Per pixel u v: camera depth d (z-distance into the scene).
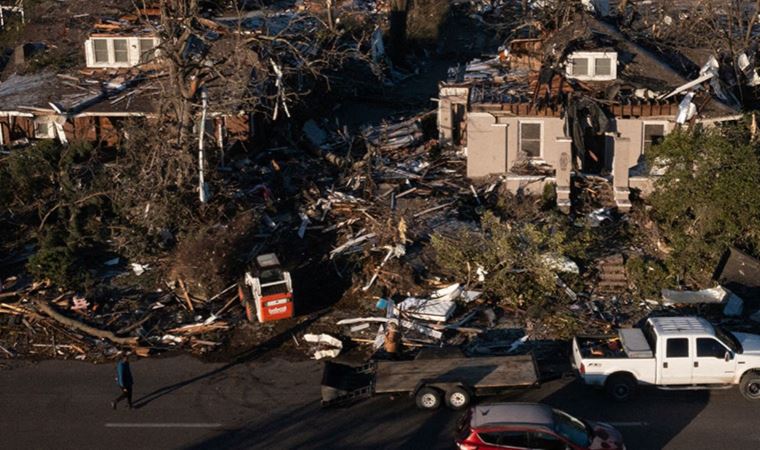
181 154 50.47
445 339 40.78
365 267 46.09
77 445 34.25
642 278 43.81
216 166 55.72
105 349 41.41
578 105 51.94
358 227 50.06
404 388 35.25
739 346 35.69
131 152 52.03
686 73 57.75
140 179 50.66
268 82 61.78
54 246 47.97
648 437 33.50
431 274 45.16
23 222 51.50
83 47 68.50
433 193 53.38
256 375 39.06
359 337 41.41
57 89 62.19
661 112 51.75
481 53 92.62
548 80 54.44
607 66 54.78
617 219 49.84
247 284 44.16
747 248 45.66
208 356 40.69
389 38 87.94
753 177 44.72
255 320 42.97
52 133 60.50
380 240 47.88
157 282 46.19
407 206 51.66
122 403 37.12
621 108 51.91
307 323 42.75
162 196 50.50
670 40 62.34
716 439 33.25
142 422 35.78
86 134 60.09
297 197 53.94
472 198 52.41
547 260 43.97
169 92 52.25
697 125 49.84
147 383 38.62
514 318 42.00
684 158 46.12
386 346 39.38
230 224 48.69
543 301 42.56
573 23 60.19
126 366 35.94
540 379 35.56
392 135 63.50
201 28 62.88
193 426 35.41
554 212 49.53
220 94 56.41
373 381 35.75
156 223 49.41
